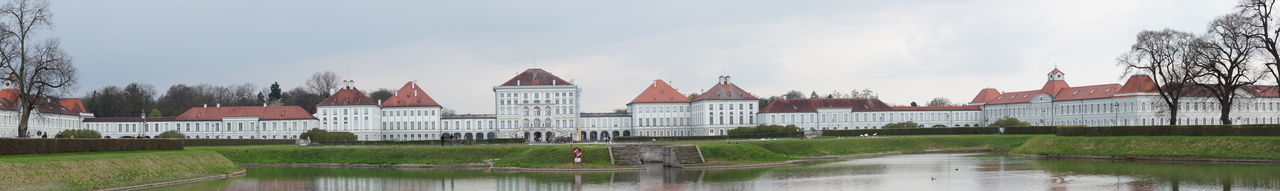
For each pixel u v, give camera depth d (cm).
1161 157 12281
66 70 12025
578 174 11081
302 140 18138
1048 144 14675
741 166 12188
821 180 10075
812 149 15562
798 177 10469
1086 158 13150
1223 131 12350
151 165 10112
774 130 19338
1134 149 12888
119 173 9381
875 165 12450
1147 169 10588
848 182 9825
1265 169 10162
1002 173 10594
